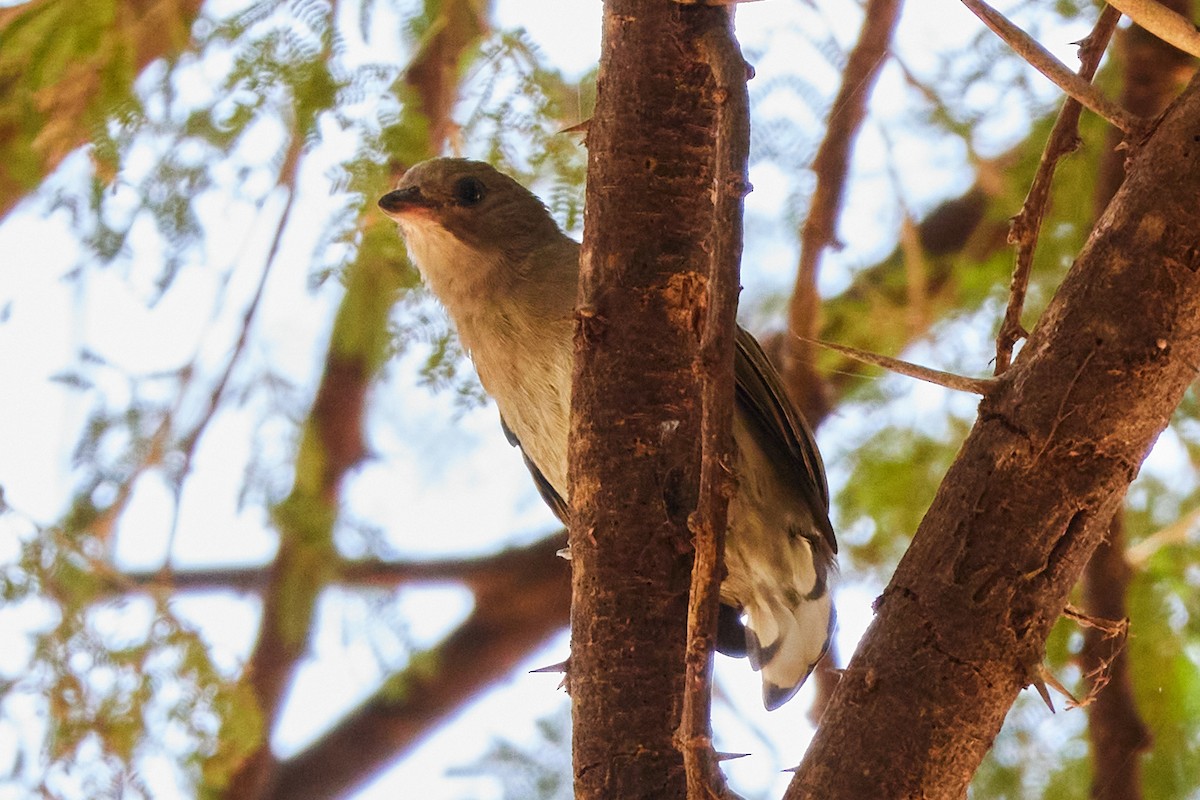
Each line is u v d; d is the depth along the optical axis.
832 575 9.31
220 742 8.71
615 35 5.32
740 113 4.52
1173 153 4.68
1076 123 5.58
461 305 9.46
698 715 4.44
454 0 9.02
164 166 9.16
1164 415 4.70
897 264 10.87
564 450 9.38
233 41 8.94
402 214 9.22
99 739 8.54
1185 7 8.66
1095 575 9.03
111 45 9.13
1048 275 9.66
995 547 4.70
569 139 9.09
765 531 9.23
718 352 4.41
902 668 4.73
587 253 5.39
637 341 5.31
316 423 10.13
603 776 5.23
